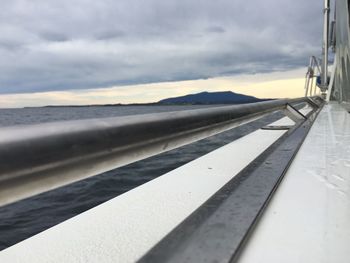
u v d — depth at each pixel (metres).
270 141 4.37
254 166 2.44
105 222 1.81
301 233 1.57
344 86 10.73
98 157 0.97
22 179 0.73
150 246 1.56
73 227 1.77
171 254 1.25
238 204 1.70
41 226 6.34
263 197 1.83
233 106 2.78
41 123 0.83
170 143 1.51
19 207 7.50
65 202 7.79
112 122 1.05
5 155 0.67
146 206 2.02
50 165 0.79
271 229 1.60
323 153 3.19
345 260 1.36
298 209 1.84
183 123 1.60
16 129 0.74
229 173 2.77
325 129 5.00
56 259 1.48
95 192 8.49
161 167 10.61
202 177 2.64
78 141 0.87
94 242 1.61
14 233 6.05
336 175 2.46
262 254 1.40
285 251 1.42
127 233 1.69
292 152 2.96
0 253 1.54
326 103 15.99
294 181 2.31
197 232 1.41
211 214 1.58
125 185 8.99
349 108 8.98
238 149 3.83
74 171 0.89
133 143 1.14
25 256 1.51
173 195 2.22
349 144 3.68
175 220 1.83
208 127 2.06
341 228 1.62
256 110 3.52
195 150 12.73
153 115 1.34
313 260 1.36
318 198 2.00
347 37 9.26
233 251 1.31
